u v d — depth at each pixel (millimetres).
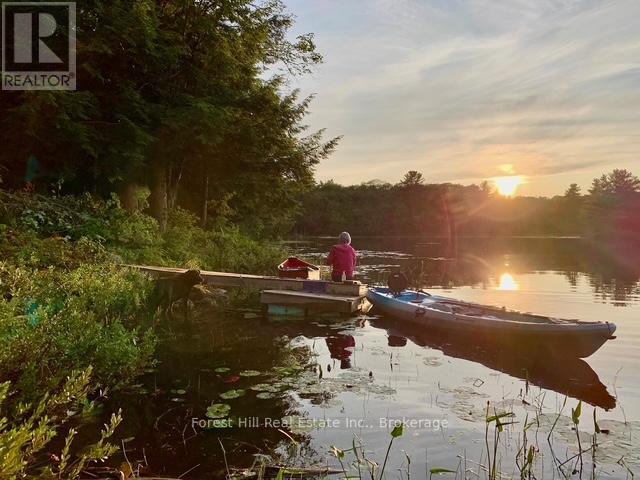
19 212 9836
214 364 5438
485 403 4367
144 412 3973
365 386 4770
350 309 8742
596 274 16578
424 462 3229
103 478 2748
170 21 15148
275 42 19234
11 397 3422
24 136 11609
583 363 5777
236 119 17016
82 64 11711
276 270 16234
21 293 5559
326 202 86312
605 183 94188
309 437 3598
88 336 4430
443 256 27375
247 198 22625
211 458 3230
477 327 6789
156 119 13758
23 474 2084
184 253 13891
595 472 3107
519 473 3088
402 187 96688
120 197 14070
